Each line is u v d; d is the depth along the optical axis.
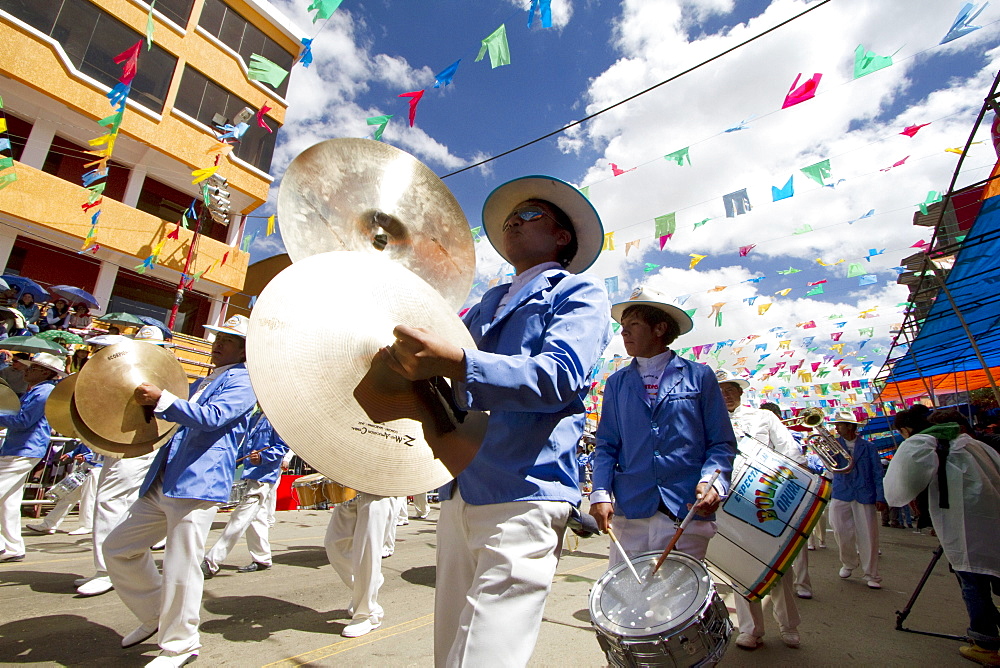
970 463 3.60
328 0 4.34
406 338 1.24
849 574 5.89
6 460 5.12
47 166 14.26
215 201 15.35
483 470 1.56
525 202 2.11
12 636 3.27
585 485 10.35
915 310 7.06
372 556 3.66
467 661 1.31
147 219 14.83
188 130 15.49
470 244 2.54
